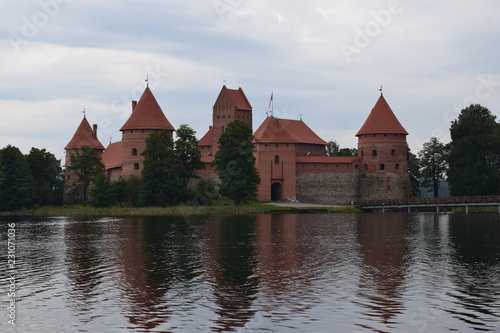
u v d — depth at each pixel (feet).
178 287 103.50
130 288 102.94
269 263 126.62
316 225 217.97
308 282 106.93
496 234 181.68
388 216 277.23
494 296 96.73
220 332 80.18
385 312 88.12
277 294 98.22
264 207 317.22
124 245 156.87
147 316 86.74
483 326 82.28
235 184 301.84
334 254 139.44
